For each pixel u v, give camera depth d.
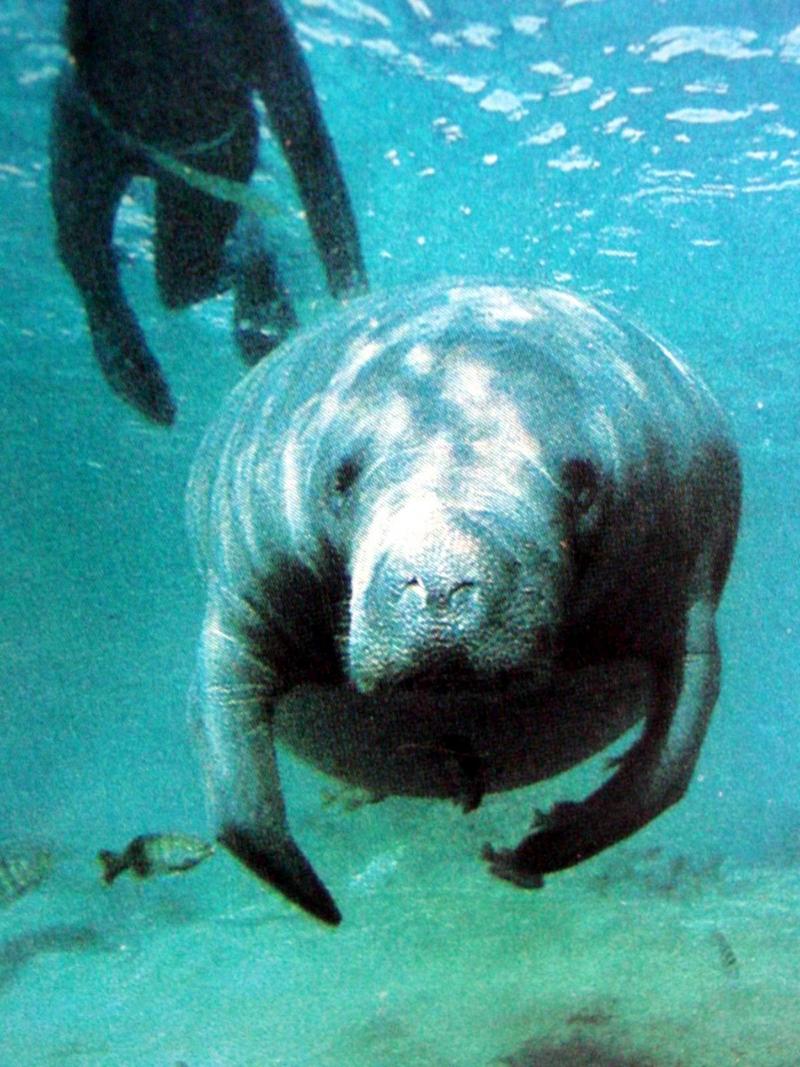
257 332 6.37
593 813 3.58
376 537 2.77
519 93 9.61
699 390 3.98
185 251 6.19
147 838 6.38
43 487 22.06
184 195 5.88
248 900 11.62
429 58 8.99
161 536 25.59
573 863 3.56
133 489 22.17
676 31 9.15
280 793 3.53
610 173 10.84
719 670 3.77
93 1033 8.40
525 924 9.73
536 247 11.62
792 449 20.59
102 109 5.38
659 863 11.67
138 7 5.14
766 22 9.19
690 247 12.32
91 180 5.62
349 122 9.34
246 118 5.56
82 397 16.73
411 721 3.68
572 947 8.96
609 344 3.57
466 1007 7.62
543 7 8.66
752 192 11.48
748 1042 6.29
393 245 10.95
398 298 3.78
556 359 3.24
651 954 8.55
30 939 10.73
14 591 31.47
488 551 2.63
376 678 2.68
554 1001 7.46
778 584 31.91
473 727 3.65
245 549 3.52
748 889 10.81
